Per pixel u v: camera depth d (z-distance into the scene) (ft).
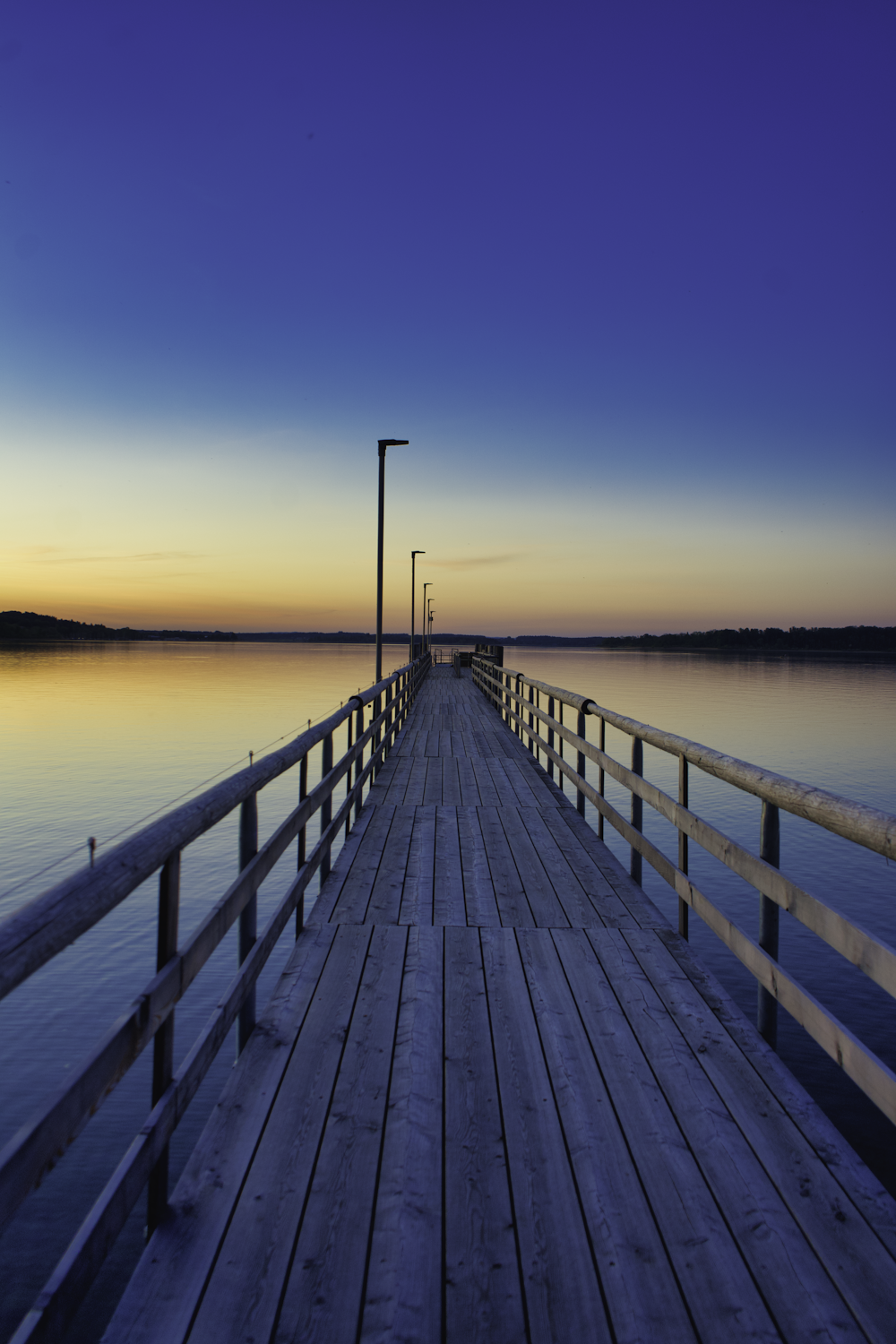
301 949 12.59
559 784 28.40
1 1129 19.47
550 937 13.17
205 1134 7.75
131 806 63.00
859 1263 6.15
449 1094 8.54
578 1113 8.21
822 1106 20.25
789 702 184.14
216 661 497.87
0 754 94.38
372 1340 5.44
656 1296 5.84
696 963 12.14
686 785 12.35
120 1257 14.25
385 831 20.67
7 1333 12.96
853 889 40.63
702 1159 7.45
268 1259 6.15
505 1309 5.72
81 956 29.94
